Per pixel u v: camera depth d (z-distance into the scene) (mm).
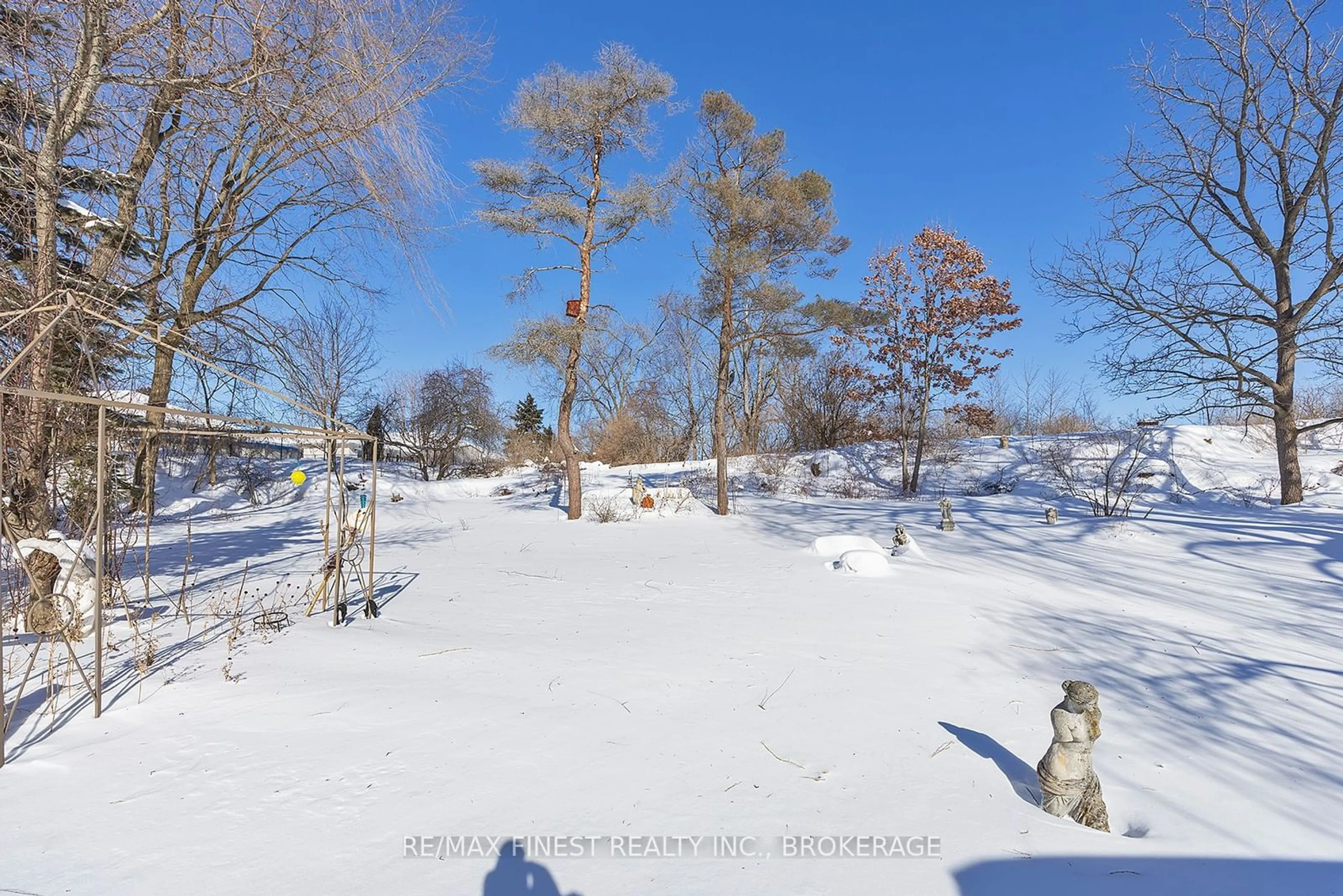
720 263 17500
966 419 29469
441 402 36156
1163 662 5883
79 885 2473
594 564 10680
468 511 22000
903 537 11164
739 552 11977
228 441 24828
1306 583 9023
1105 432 28000
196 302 10148
